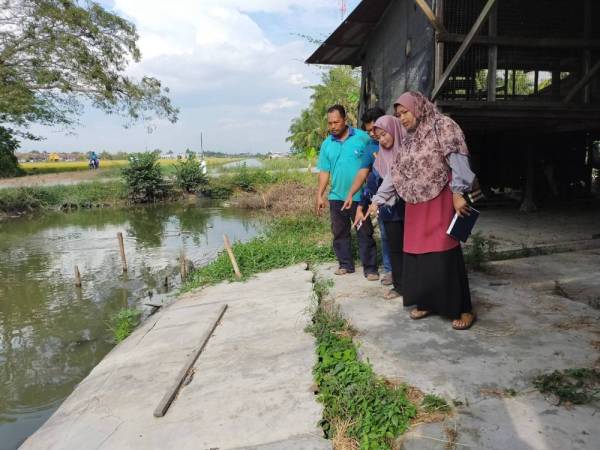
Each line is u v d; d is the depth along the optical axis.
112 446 2.68
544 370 2.90
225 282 6.14
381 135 3.92
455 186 3.26
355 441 2.44
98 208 21.11
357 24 9.27
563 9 7.00
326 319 4.03
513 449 2.23
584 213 8.83
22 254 11.36
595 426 2.35
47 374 5.05
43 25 17.08
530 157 9.47
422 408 2.59
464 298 3.57
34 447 2.94
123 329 5.83
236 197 21.64
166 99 21.58
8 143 23.61
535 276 4.91
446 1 6.79
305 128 47.22
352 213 5.21
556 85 7.20
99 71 18.30
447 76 6.44
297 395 2.94
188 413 2.91
